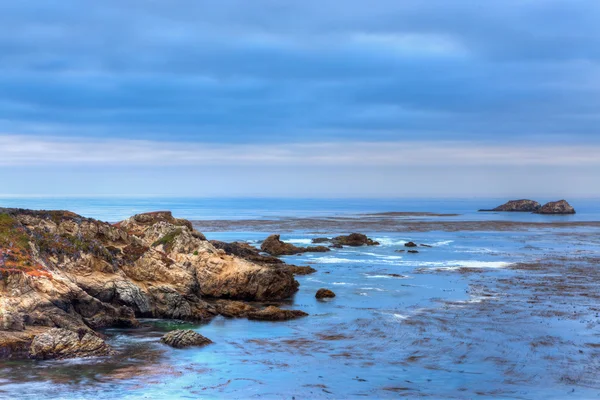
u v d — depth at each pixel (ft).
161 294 133.08
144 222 199.31
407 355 103.30
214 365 96.63
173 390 84.28
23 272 110.83
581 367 97.14
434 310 140.36
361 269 212.64
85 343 101.14
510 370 95.45
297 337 115.44
